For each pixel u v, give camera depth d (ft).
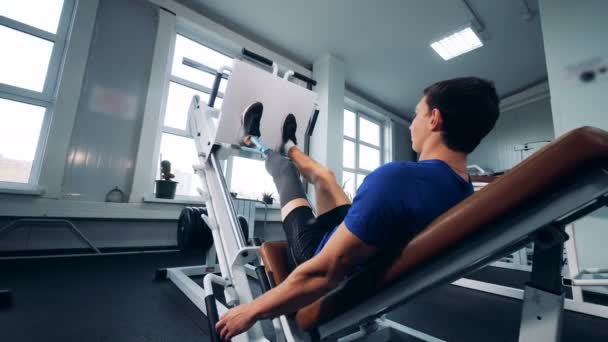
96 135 8.05
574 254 5.44
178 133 9.95
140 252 8.45
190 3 10.38
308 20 10.98
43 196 7.14
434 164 1.67
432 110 1.86
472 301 5.73
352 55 13.05
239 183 11.49
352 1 9.99
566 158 1.06
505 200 1.20
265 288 2.62
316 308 1.90
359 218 1.45
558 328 1.25
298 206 2.45
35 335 3.34
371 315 1.77
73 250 7.64
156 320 3.96
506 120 16.15
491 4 9.87
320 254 1.53
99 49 8.30
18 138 7.31
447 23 10.83
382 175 1.53
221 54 11.49
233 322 1.81
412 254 1.44
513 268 9.36
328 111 12.48
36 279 5.32
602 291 6.09
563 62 6.57
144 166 8.68
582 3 6.44
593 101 6.06
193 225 5.78
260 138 3.81
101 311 4.12
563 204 1.12
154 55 9.21
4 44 7.36
